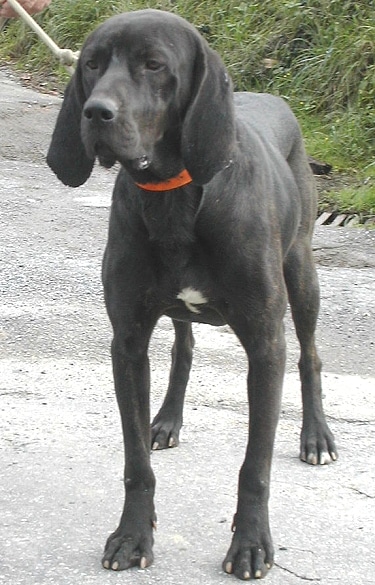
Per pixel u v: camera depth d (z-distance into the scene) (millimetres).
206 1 14453
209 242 4121
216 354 6547
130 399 4273
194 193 4074
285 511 4648
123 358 4285
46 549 4316
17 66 15641
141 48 3854
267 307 4211
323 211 9859
